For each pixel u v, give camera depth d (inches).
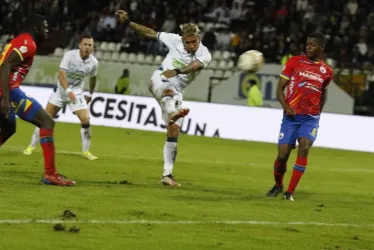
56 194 1016.9
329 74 1155.9
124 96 2689.5
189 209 982.4
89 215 884.0
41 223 817.5
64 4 3494.1
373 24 3093.0
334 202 1185.4
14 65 1044.5
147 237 791.7
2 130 1097.4
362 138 2442.2
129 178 1299.2
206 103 2598.4
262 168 1684.3
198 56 1206.3
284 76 1160.2
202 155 1958.7
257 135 2524.6
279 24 3137.3
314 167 1845.5
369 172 1787.6
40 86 3034.0
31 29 1071.6
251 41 3078.2
